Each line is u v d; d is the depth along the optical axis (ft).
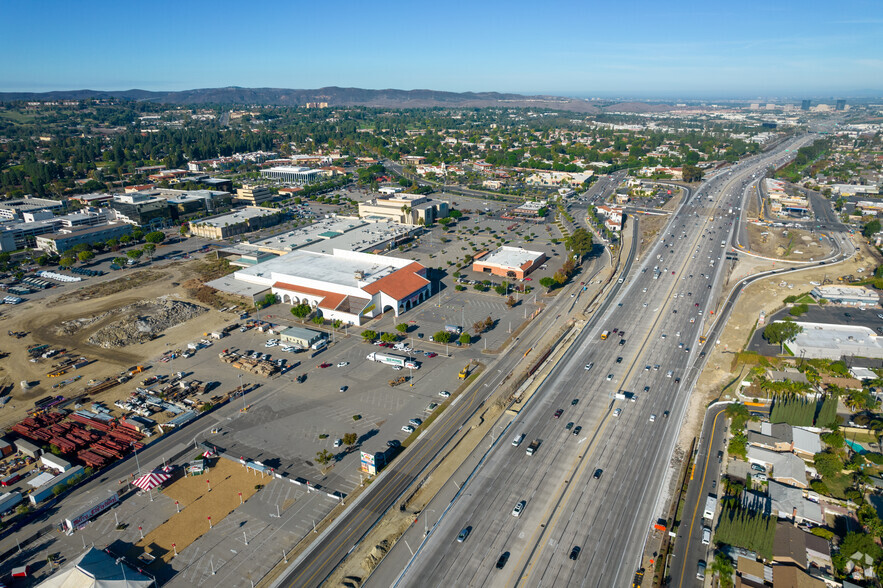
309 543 324.39
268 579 298.97
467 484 370.32
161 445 417.69
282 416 452.76
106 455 402.72
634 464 389.80
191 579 299.79
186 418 446.60
